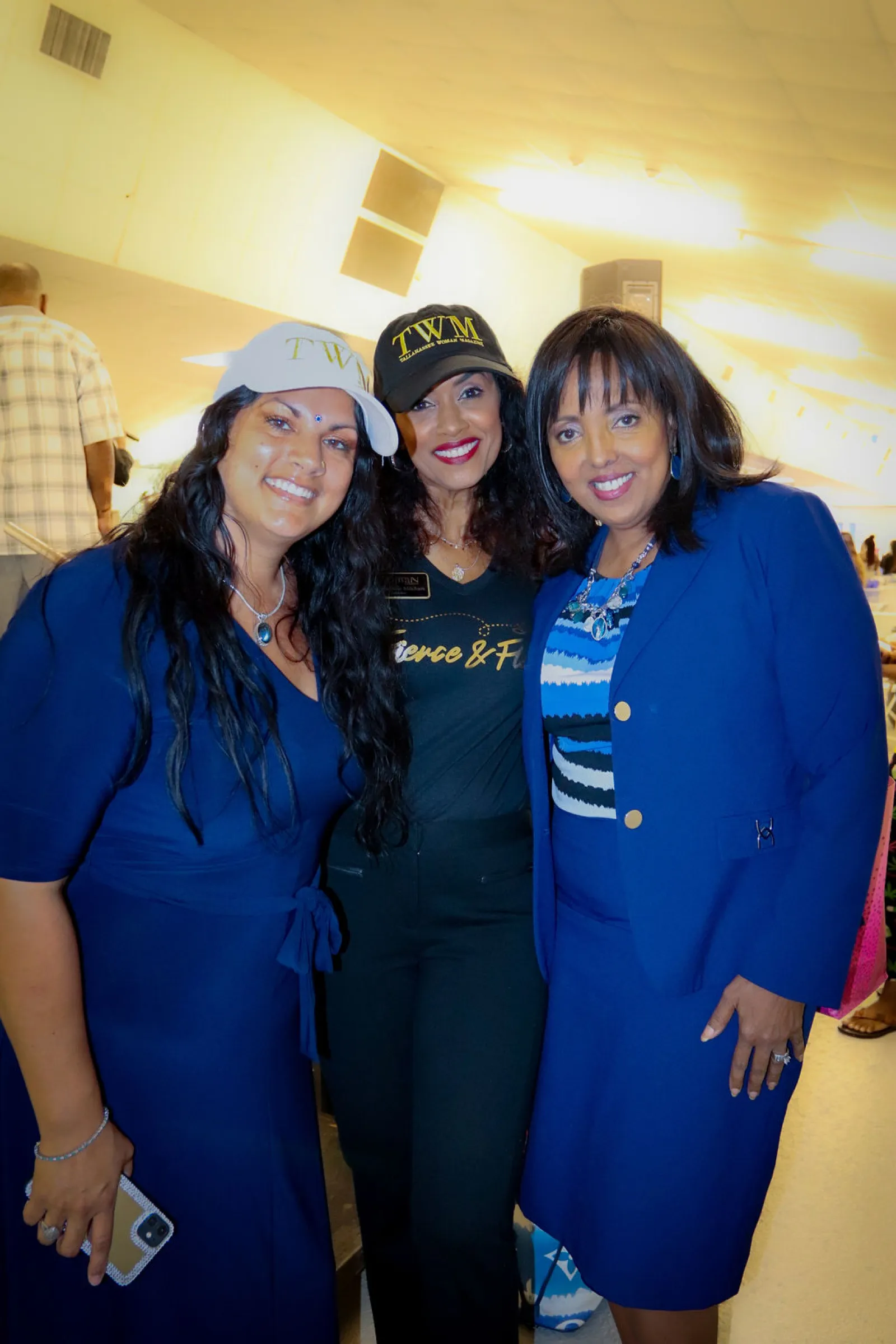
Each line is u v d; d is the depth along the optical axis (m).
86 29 4.21
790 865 1.21
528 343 8.29
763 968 1.19
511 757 1.50
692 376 1.26
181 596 1.04
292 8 4.07
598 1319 1.72
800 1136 2.20
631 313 1.28
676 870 1.22
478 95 4.62
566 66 3.88
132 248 5.02
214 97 4.87
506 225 7.30
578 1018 1.36
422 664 1.48
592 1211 1.31
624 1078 1.28
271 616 1.18
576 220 6.58
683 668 1.21
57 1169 1.02
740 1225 1.28
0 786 0.98
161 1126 1.09
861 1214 1.94
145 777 1.04
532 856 1.51
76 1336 1.08
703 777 1.21
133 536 1.07
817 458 12.70
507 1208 1.37
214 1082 1.11
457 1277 1.36
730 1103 1.25
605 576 1.40
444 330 1.57
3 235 4.56
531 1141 1.43
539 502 1.56
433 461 1.56
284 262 5.81
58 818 0.99
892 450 12.10
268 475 1.07
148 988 1.08
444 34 3.95
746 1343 1.62
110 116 4.54
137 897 1.08
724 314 8.42
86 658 1.00
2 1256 1.11
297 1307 1.17
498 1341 1.38
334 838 1.48
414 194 6.29
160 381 6.88
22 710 0.99
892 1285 1.75
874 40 2.77
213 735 1.05
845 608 1.18
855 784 1.17
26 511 3.07
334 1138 1.94
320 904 1.17
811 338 8.16
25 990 1.00
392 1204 1.51
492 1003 1.42
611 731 1.28
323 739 1.17
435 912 1.45
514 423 1.59
